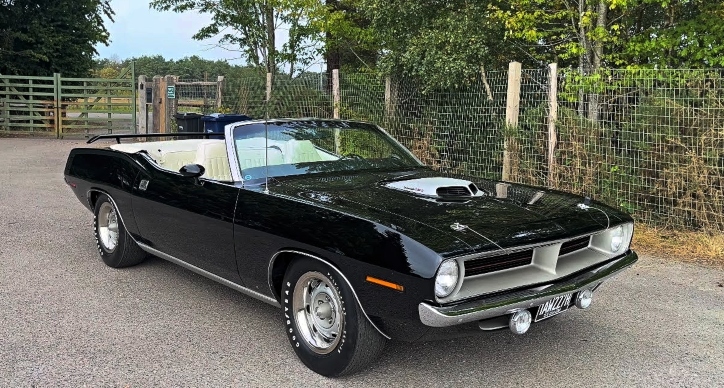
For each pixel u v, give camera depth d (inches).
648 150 298.5
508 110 346.0
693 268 238.8
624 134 309.7
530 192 169.9
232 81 544.7
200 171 175.6
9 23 847.1
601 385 142.9
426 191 156.3
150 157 213.6
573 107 334.6
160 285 210.5
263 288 159.8
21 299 194.4
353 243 132.3
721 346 166.6
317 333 146.8
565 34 419.2
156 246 201.9
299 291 149.2
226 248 166.1
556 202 159.3
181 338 166.6
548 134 329.1
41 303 191.2
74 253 248.1
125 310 186.7
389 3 431.5
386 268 125.7
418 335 126.9
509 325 131.3
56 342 162.1
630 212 303.4
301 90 470.6
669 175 289.6
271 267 153.4
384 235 128.5
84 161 235.1
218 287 209.6
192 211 175.6
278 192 157.6
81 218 309.9
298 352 150.3
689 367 153.3
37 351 156.3
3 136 765.9
